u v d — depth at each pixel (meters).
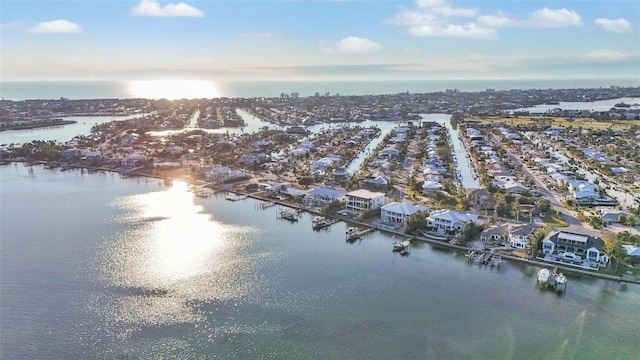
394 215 118.69
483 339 68.25
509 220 115.94
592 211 123.00
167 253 101.12
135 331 71.00
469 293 82.06
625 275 86.38
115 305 78.56
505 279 87.19
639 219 112.12
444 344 67.12
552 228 103.31
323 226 117.88
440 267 93.06
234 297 81.38
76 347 67.06
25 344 67.69
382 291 83.12
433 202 132.38
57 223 122.06
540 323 72.25
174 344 67.69
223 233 114.31
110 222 122.94
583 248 92.44
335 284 86.06
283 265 94.75
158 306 78.31
